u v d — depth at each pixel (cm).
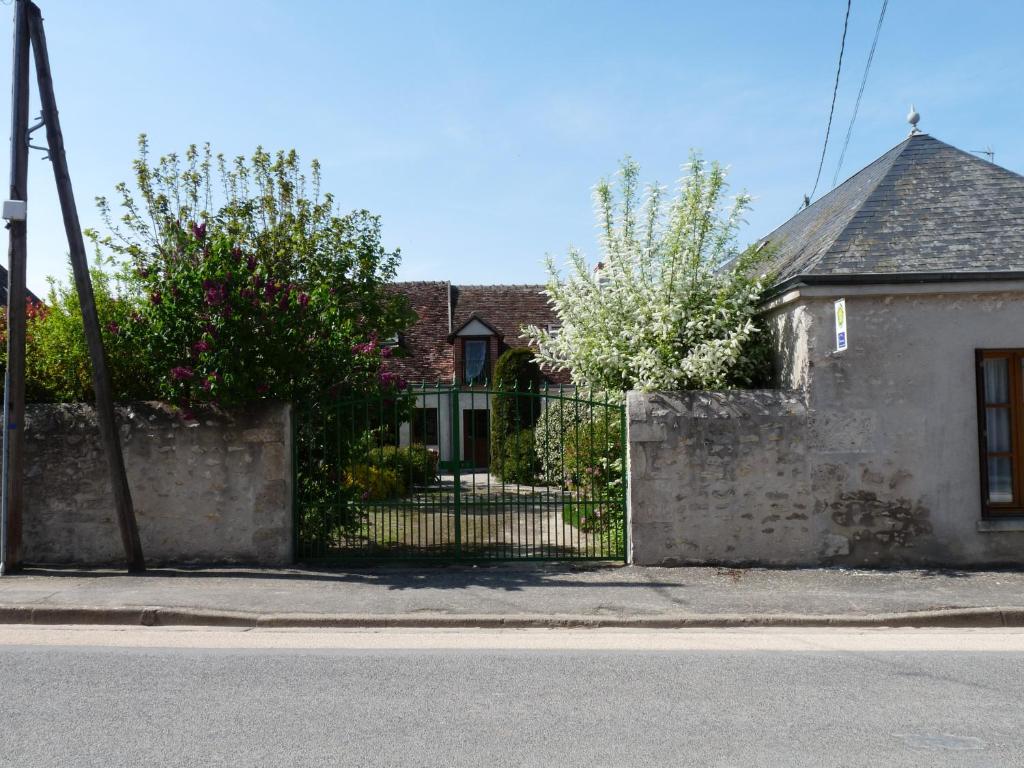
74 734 454
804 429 911
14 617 726
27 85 887
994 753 430
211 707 499
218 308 896
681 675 570
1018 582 834
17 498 887
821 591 804
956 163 1048
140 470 929
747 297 1009
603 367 1083
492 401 2402
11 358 886
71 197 878
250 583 839
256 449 930
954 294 903
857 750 434
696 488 918
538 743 443
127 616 725
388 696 522
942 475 903
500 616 720
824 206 1324
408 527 1367
